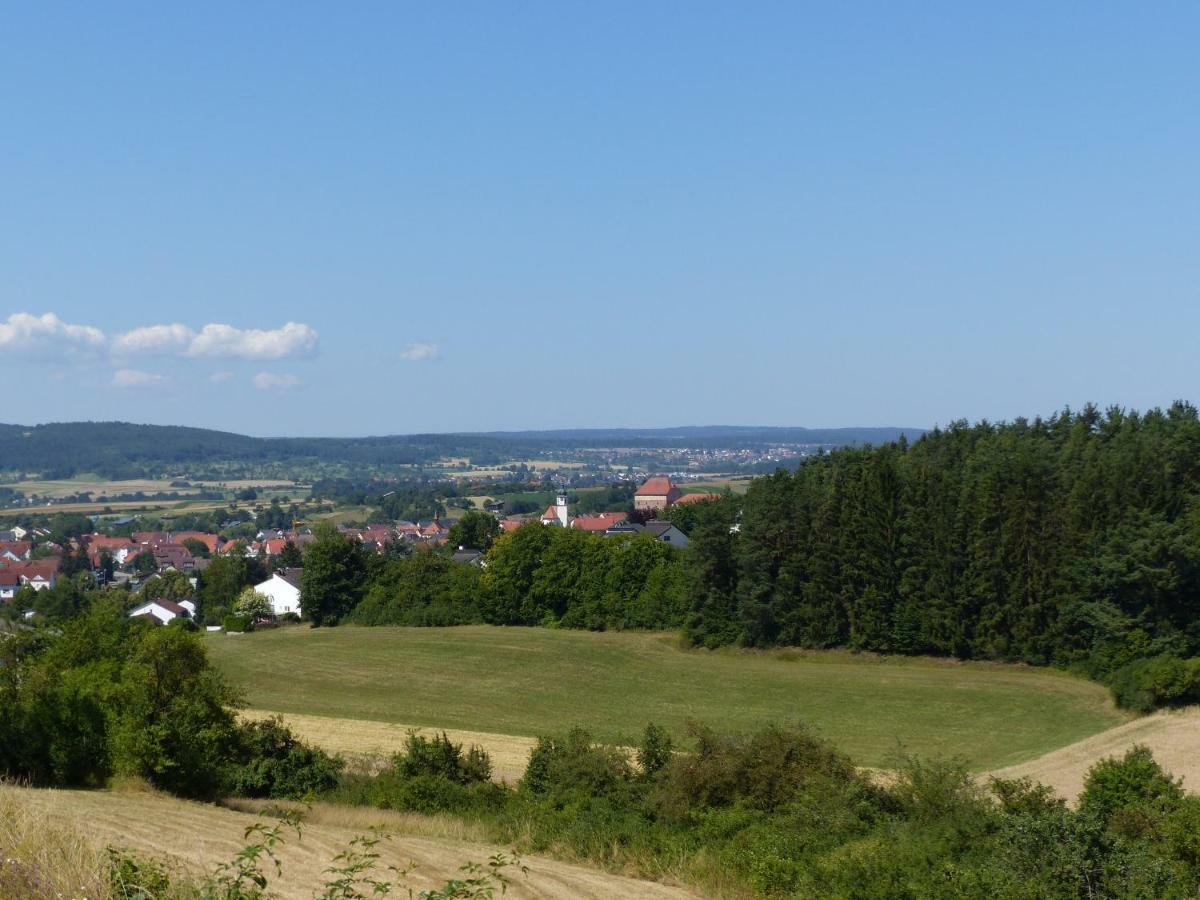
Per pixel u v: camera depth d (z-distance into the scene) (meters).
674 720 60.88
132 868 10.27
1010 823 19.00
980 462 78.25
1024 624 68.25
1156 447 70.88
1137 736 50.03
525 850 26.08
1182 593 62.62
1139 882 17.19
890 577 73.38
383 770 38.75
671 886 21.52
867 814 24.53
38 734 30.08
